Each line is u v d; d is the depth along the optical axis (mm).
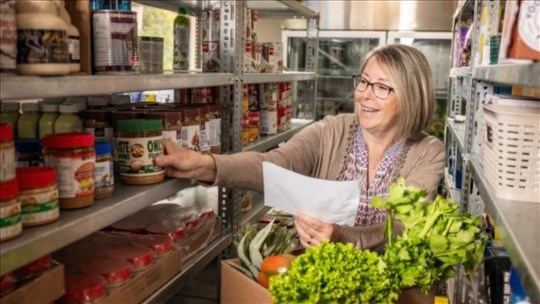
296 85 4914
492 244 1690
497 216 1252
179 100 2238
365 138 1929
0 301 1104
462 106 3938
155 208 2133
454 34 4086
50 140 1254
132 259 1585
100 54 1379
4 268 992
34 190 1135
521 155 1357
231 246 2285
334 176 1944
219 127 2135
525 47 917
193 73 1872
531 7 912
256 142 2711
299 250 1593
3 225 1029
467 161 2258
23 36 1067
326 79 5629
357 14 5230
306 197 1475
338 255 1138
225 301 1548
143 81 1415
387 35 5207
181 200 2486
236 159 1793
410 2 5129
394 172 1848
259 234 1580
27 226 1132
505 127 1378
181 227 1895
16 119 1538
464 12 3381
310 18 4035
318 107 5652
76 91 1148
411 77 1762
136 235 1808
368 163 1911
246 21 2467
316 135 1986
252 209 2713
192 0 2787
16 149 1399
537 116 1348
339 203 1465
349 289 1101
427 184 1755
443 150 1855
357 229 1541
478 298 1489
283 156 1890
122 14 1395
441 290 2949
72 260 1576
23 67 1068
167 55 4250
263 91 3002
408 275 1174
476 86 2295
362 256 1155
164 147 1675
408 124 1810
